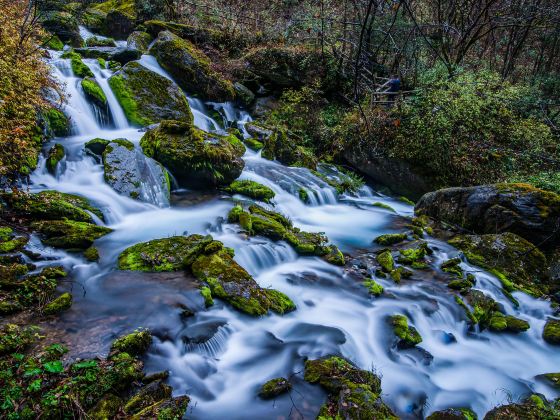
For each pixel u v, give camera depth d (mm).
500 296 6902
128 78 11695
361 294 6359
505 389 4977
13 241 5480
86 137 9805
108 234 6707
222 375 4297
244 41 16938
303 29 16219
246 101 14984
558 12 14289
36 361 3578
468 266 7738
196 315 4922
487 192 9023
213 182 9164
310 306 5977
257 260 6785
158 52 13977
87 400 3289
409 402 4500
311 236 7918
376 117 12492
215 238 7074
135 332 4211
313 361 4500
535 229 8234
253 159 12094
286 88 15727
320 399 4012
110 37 19406
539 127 11953
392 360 5102
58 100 9711
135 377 3705
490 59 17078
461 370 5254
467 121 11297
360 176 13516
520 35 16547
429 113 11172
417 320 5887
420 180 12031
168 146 8828
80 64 11820
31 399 3145
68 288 5098
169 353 4262
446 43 14500
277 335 5113
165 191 8281
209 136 9492
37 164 7793
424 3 15328
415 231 9297
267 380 4285
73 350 3934
